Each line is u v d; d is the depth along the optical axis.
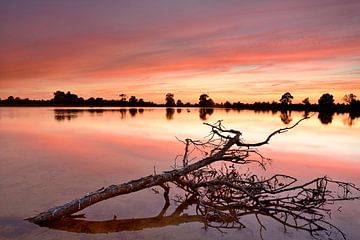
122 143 16.94
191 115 60.78
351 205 7.07
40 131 23.25
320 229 5.53
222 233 5.53
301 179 9.43
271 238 5.39
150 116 53.09
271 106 139.00
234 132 8.02
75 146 15.55
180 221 6.03
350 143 18.38
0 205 6.54
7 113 58.09
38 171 9.63
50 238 5.16
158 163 11.41
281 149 15.73
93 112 68.12
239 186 6.63
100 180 8.71
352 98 107.44
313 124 37.06
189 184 6.97
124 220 6.01
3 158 11.77
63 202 6.78
